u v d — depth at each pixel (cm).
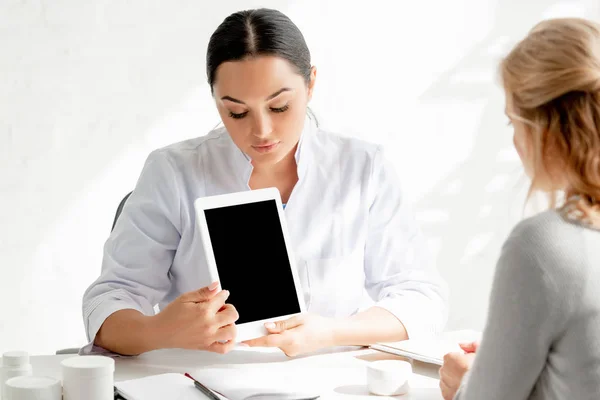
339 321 148
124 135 267
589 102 91
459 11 298
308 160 171
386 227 173
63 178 262
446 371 117
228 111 148
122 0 263
